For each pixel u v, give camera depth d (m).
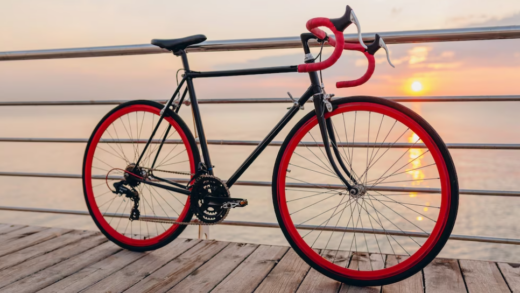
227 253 1.95
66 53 2.32
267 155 17.86
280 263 1.83
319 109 1.57
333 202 9.28
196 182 1.76
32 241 2.16
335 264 1.70
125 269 1.79
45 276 1.73
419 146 1.57
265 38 1.99
